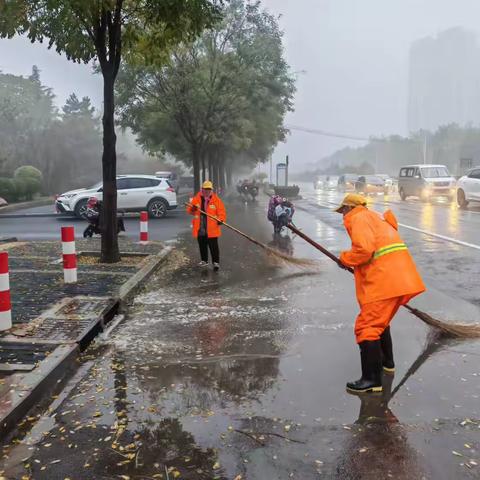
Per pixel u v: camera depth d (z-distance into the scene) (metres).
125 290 7.41
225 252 11.41
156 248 11.88
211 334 5.64
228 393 4.11
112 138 9.77
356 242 4.04
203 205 9.41
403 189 30.52
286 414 3.72
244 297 7.28
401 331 5.57
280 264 9.78
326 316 6.26
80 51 9.79
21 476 3.05
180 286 8.09
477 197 21.67
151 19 9.30
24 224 18.72
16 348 4.94
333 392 4.08
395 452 3.19
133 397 4.09
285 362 4.75
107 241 9.90
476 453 3.18
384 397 3.97
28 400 3.90
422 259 10.05
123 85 25.06
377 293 4.06
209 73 25.45
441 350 4.97
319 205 27.52
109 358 5.00
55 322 5.78
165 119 32.50
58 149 45.81
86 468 3.12
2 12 8.62
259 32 24.66
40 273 8.77
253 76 25.23
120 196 20.53
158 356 5.01
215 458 3.18
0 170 35.72
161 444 3.36
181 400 4.01
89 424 3.66
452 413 3.70
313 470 3.03
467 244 11.82
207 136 27.20
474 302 6.82
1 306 5.47
